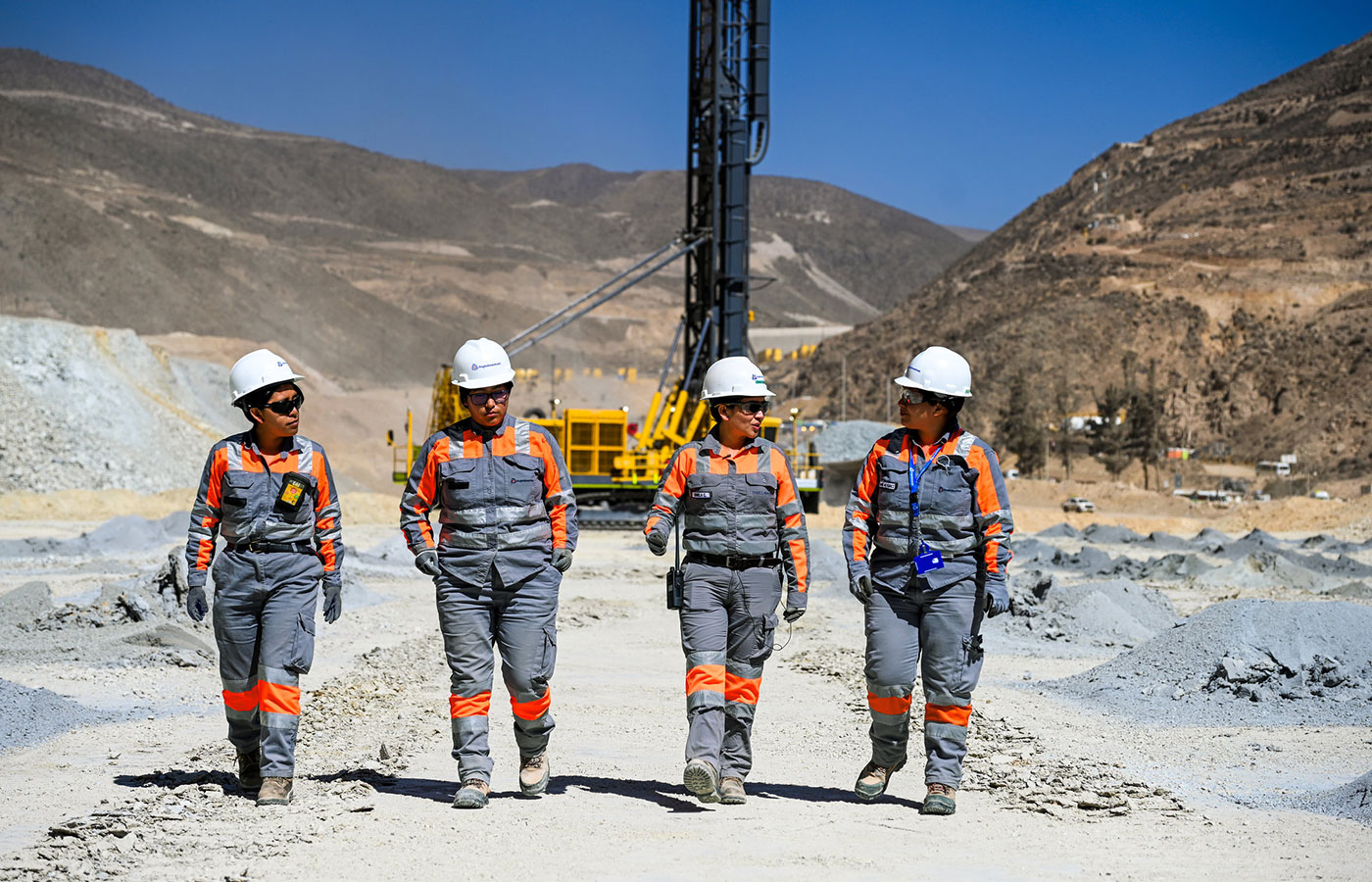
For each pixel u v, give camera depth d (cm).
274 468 729
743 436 732
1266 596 2444
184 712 1082
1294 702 1141
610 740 964
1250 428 14150
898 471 717
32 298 18500
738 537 720
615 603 2173
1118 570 2895
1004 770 839
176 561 1591
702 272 4144
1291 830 660
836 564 2561
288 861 569
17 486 4888
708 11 4038
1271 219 19350
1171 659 1277
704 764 688
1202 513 7325
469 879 539
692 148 4141
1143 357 15400
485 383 714
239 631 724
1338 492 10294
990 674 1430
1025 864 577
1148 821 680
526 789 723
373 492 6462
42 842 605
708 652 714
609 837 621
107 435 5412
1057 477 12262
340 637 1633
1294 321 15488
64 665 1313
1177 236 19500
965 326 17975
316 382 13362
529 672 716
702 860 575
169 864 562
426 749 895
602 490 4319
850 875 551
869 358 18875
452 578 711
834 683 1299
